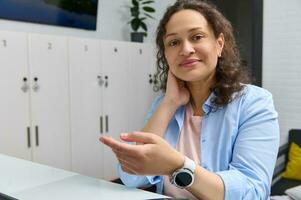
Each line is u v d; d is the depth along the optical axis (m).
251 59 3.63
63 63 2.78
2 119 2.40
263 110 0.98
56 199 0.72
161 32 1.10
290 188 2.68
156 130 1.09
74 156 2.92
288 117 3.52
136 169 0.73
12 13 2.75
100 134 3.15
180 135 1.11
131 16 3.93
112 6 3.72
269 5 3.55
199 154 1.05
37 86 2.60
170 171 0.76
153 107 1.29
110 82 3.21
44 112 2.67
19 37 2.47
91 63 3.02
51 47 2.68
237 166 0.90
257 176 0.86
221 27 1.05
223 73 1.08
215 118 1.05
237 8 4.19
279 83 3.56
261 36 3.62
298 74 3.44
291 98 3.50
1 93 2.38
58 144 2.79
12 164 1.02
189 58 1.00
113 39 3.76
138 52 3.49
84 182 0.84
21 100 2.51
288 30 3.46
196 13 1.01
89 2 3.37
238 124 1.00
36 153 2.62
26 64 2.52
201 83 1.09
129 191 0.77
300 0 3.36
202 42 1.00
